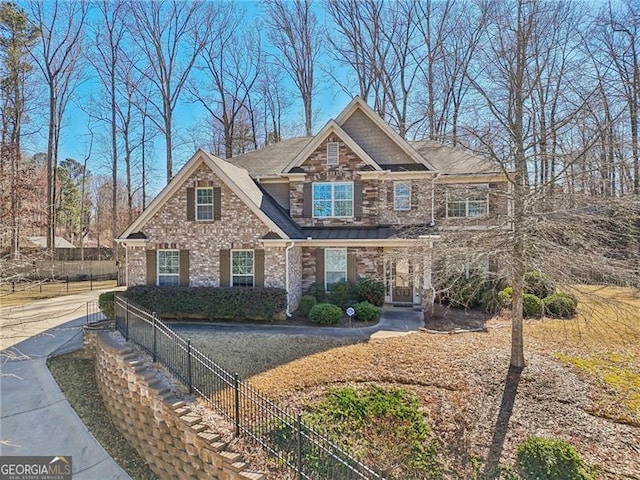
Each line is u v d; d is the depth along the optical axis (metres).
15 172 25.64
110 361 10.92
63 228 55.75
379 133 20.34
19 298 24.58
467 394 9.03
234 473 6.56
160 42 33.53
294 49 35.25
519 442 7.61
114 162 36.81
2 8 30.23
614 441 7.56
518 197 9.73
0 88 30.39
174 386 9.26
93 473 8.69
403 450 7.51
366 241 17.45
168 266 17.70
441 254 10.36
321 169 19.50
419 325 15.04
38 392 11.27
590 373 9.92
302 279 18.95
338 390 8.95
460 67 16.53
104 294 16.72
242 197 16.94
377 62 32.50
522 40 12.09
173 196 17.59
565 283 8.99
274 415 7.31
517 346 10.17
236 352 11.73
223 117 36.38
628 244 10.12
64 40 35.12
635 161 10.58
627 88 19.72
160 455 8.57
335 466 6.51
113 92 36.12
